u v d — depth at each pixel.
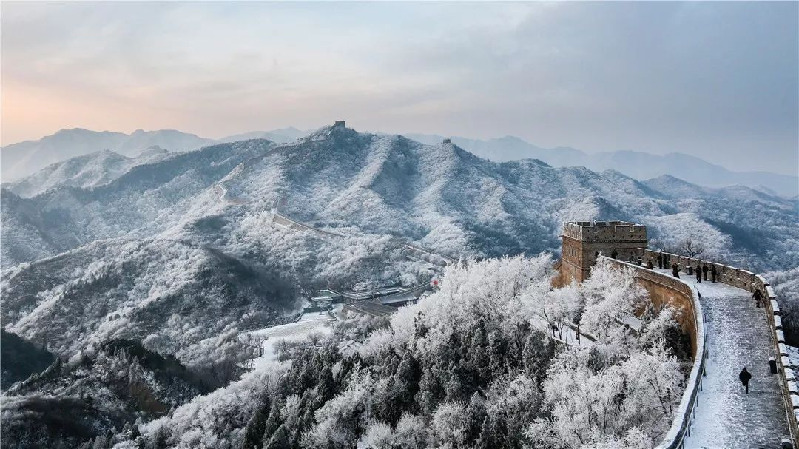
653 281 82.19
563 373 73.06
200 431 143.25
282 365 169.88
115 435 164.25
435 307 132.50
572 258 112.69
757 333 58.03
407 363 108.88
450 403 92.44
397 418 102.31
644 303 84.31
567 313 96.06
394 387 105.31
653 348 65.94
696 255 177.12
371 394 105.88
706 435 42.03
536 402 77.81
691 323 67.81
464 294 127.19
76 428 169.25
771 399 46.41
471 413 86.06
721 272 76.31
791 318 86.00
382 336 153.38
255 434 124.75
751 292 68.94
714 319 62.06
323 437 98.62
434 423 90.56
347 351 156.50
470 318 118.50
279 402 121.12
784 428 42.22
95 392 189.25
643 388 60.47
